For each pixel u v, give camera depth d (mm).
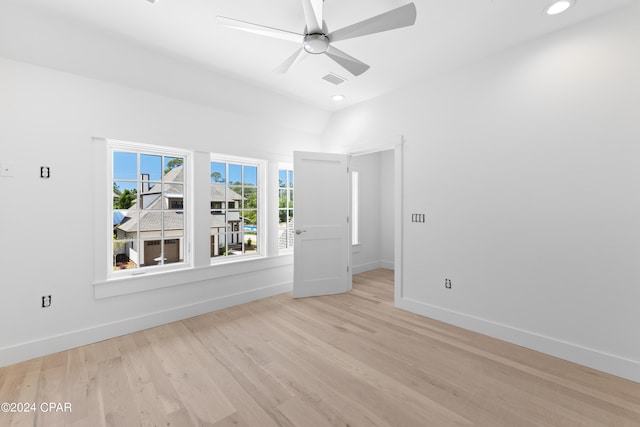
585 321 2174
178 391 1869
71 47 2281
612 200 2061
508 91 2527
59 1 1920
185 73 2844
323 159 3920
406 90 3297
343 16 2084
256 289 3721
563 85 2242
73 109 2439
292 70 2922
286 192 4395
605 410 1693
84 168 2502
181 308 3062
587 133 2146
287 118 3930
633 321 1988
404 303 3342
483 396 1821
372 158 5547
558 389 1890
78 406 1726
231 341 2562
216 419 1627
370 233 5516
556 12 2033
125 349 2420
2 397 1803
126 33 2285
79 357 2287
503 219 2578
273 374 2059
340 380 1989
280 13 2062
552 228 2318
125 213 2857
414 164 3234
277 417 1643
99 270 2582
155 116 2861
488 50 2551
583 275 2182
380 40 2389
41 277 2314
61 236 2400
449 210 2943
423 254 3164
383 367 2148
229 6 1983
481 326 2715
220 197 3566
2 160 2156
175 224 3152
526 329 2457
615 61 2025
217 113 3314
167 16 2086
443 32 2275
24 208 2244
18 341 2219
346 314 3207
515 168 2500
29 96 2252
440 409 1708
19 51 2166
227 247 3627
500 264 2602
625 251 2018
